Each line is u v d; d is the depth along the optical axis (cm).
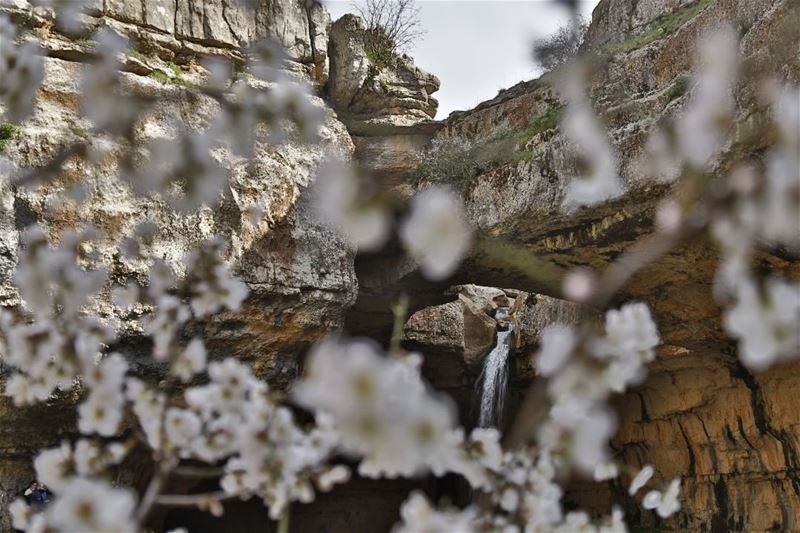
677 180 911
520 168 1145
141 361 1025
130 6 1177
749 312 230
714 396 1305
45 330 379
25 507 396
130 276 1018
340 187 240
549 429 303
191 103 1097
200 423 350
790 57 784
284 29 1316
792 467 1196
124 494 252
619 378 288
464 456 336
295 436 344
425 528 279
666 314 1191
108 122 616
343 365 207
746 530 1265
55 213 988
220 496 350
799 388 1162
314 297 1156
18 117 985
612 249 1079
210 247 426
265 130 1120
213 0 1251
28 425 992
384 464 229
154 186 1032
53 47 1064
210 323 1077
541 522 337
